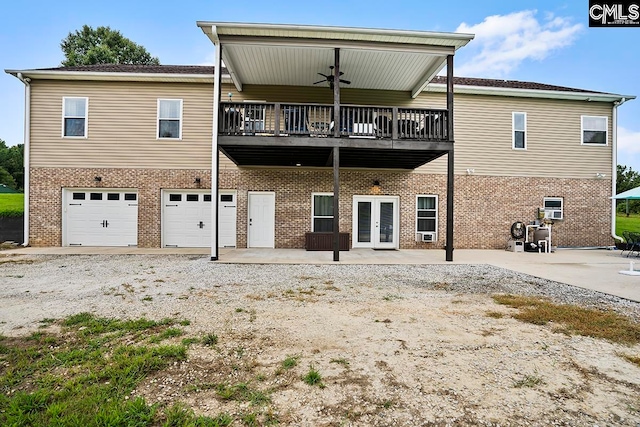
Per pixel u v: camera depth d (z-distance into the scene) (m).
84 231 11.49
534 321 4.14
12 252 10.12
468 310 4.61
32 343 3.35
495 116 12.34
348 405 2.32
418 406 2.31
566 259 9.65
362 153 9.53
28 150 11.22
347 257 9.59
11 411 2.17
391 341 3.47
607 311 4.63
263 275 7.02
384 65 10.08
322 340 3.48
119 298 5.09
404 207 11.98
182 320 4.07
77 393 2.42
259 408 2.28
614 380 2.71
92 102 11.35
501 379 2.70
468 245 12.16
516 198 12.38
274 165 11.51
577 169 12.65
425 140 8.86
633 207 26.02
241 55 9.46
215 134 8.59
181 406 2.28
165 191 11.66
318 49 8.98
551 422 2.14
